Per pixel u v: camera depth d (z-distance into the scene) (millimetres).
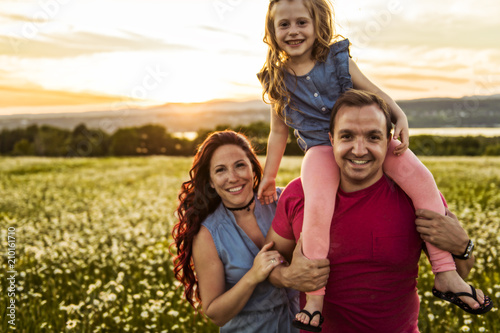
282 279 2232
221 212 2576
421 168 2164
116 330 3789
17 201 10859
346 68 2389
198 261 2516
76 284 4617
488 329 3432
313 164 2277
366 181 2148
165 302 4262
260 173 2756
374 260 2141
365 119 2021
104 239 6395
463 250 2141
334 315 2297
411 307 2281
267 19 2467
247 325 2535
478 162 19125
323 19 2373
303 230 2184
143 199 11047
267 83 2549
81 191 13375
